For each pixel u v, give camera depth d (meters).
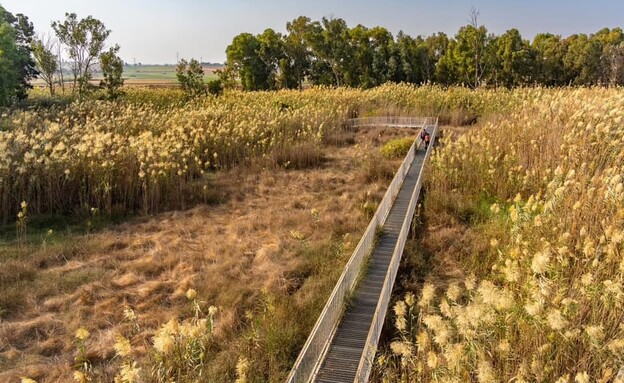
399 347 5.02
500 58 44.16
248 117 21.95
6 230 11.52
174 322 4.63
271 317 7.39
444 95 29.34
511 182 12.05
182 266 9.61
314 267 9.43
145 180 13.00
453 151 14.55
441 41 51.50
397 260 8.51
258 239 11.05
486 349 4.82
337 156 20.09
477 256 9.44
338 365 6.02
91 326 7.53
